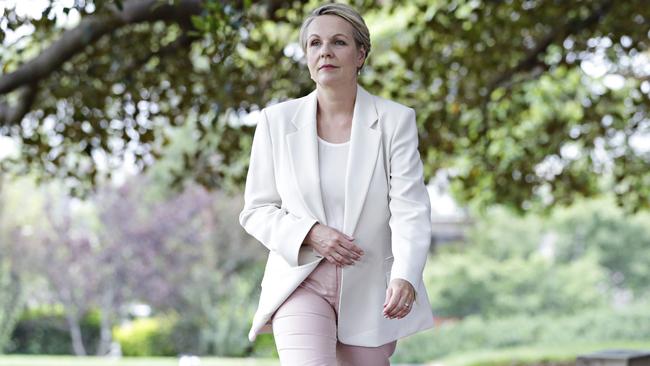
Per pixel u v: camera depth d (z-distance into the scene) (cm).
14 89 796
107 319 2638
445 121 937
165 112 905
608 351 703
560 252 3422
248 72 812
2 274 2611
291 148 371
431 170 1084
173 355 2659
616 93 1102
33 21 654
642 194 1196
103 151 904
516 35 923
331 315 368
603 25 896
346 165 371
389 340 371
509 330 2900
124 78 861
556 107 1250
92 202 2788
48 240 2602
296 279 365
